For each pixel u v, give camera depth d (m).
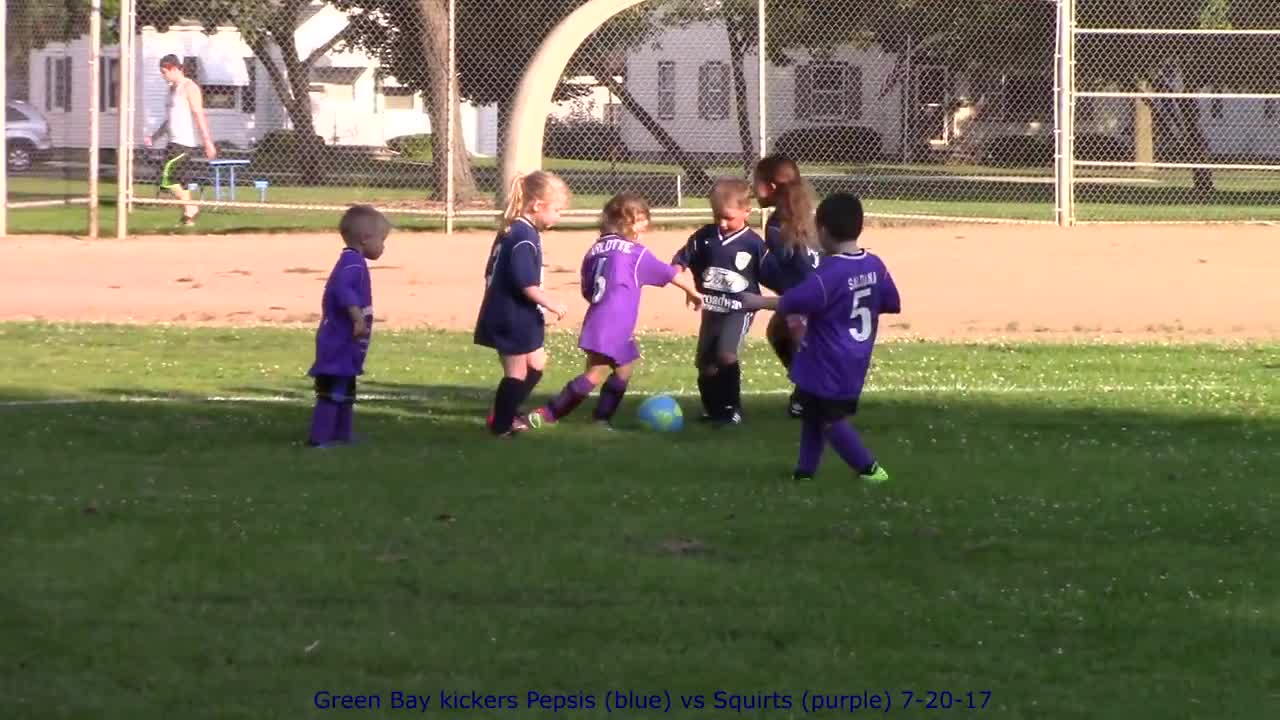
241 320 17.73
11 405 12.35
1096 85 40.19
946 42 44.31
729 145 56.62
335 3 39.56
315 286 20.47
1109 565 8.03
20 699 6.11
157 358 14.91
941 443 11.20
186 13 37.56
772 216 12.27
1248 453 10.87
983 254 23.88
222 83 48.22
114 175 39.81
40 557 7.91
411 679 6.36
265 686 6.26
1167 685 6.39
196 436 11.24
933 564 8.01
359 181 40.00
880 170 48.22
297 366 14.56
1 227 26.08
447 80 27.78
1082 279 21.30
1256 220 29.23
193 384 13.54
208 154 30.64
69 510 8.87
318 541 8.26
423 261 23.05
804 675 6.46
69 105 41.03
